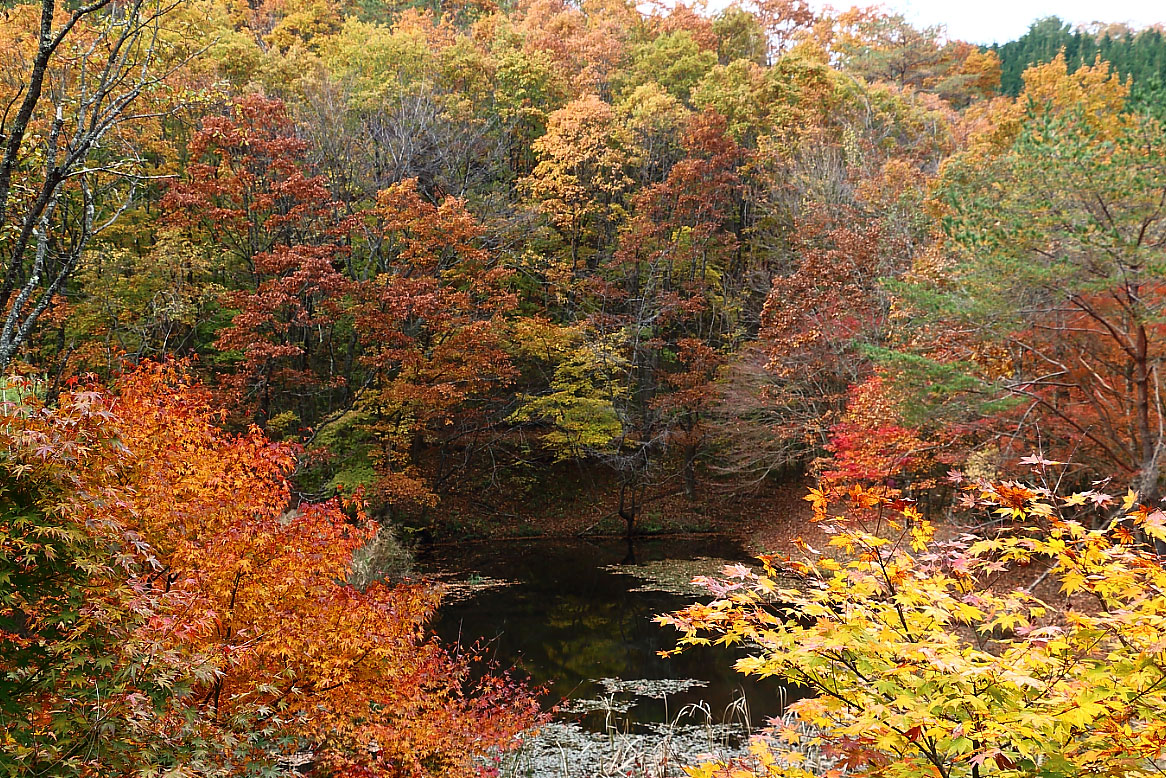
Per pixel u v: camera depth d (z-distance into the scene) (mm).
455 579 19641
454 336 21578
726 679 12352
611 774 8578
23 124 5090
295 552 6586
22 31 13375
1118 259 11906
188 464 6848
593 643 14453
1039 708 2727
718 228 29234
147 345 18312
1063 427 14797
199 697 6082
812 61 31703
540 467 28859
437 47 31672
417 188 24812
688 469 28109
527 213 25344
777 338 23266
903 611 3207
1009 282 12789
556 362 26953
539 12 37094
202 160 21672
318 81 24281
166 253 18781
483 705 8234
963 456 15875
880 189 24438
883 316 20812
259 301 18844
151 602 4039
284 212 21984
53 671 3840
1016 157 13000
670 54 34469
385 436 21828
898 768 2758
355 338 23094
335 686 6555
